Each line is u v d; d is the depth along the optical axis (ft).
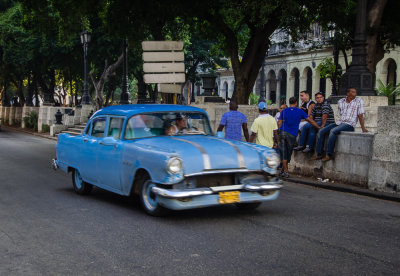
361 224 19.85
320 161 33.65
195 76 148.36
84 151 26.09
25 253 15.79
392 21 50.44
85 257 15.28
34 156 52.90
